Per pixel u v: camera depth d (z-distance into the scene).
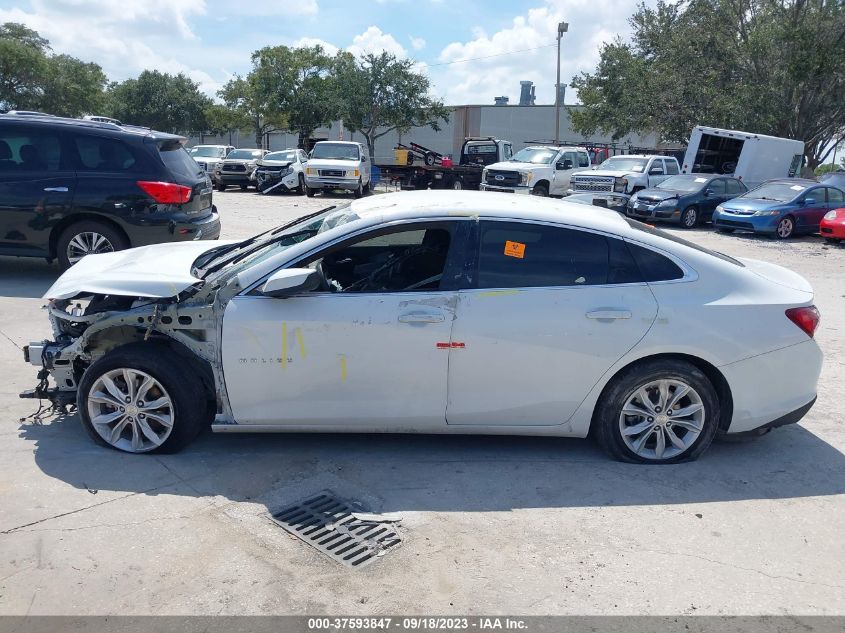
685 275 4.25
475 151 27.95
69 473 4.04
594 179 21.30
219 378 4.13
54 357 4.43
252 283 4.10
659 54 34.56
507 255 4.18
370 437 4.68
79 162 8.30
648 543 3.54
